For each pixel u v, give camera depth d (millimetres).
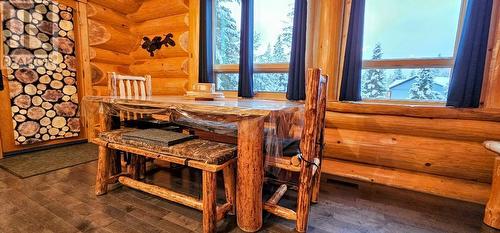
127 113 2160
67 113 3303
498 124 1899
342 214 1696
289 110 1514
